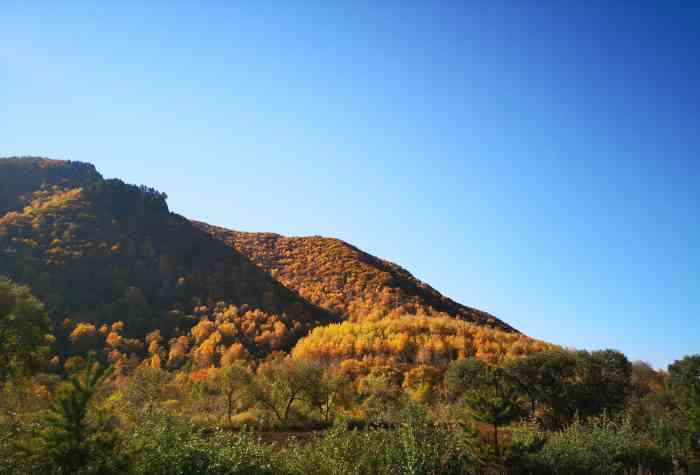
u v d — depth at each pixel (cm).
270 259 15512
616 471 1653
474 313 13775
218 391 4262
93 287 8525
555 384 4291
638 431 2133
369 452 1354
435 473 1392
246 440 1285
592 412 3997
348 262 14775
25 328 2361
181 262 10994
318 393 3991
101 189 12288
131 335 7562
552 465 1586
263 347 8294
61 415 927
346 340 7488
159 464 1060
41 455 909
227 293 10369
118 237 10600
